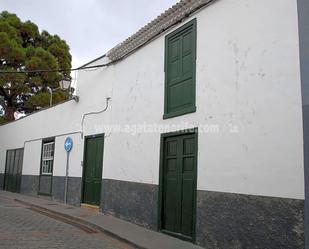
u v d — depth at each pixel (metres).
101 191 14.03
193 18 9.91
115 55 13.73
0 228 10.70
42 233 10.23
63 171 17.42
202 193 8.94
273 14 7.52
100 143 14.64
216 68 8.93
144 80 11.97
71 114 17.19
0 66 29.23
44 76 30.31
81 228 11.42
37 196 19.84
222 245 8.19
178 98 10.28
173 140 10.37
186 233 9.44
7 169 24.98
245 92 8.03
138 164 11.82
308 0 6.81
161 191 10.54
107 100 14.31
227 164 8.30
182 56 10.27
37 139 20.80
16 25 31.36
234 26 8.52
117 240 9.91
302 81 6.77
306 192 6.48
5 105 30.91
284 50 7.21
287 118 7.01
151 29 11.41
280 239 6.88
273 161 7.20
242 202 7.79
